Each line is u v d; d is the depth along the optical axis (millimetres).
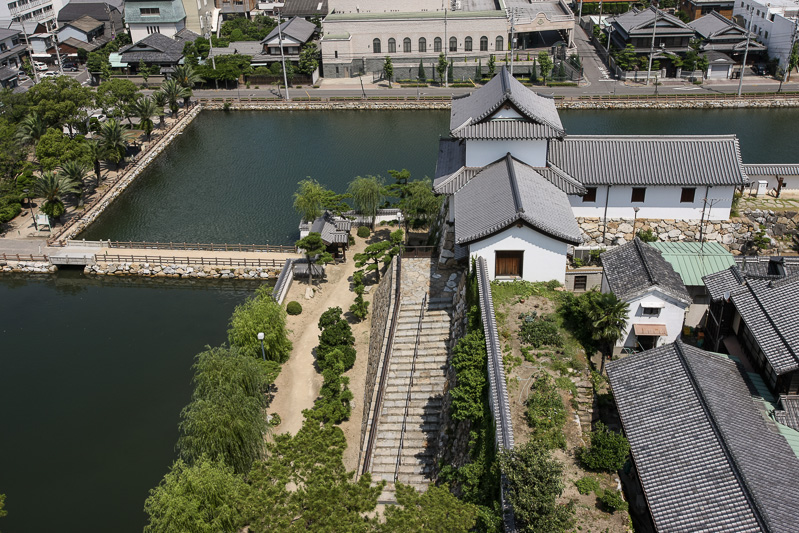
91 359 62688
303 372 57281
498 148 57719
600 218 62938
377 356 53562
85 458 51812
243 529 38312
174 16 151000
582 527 34125
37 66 148750
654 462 35438
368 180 78375
